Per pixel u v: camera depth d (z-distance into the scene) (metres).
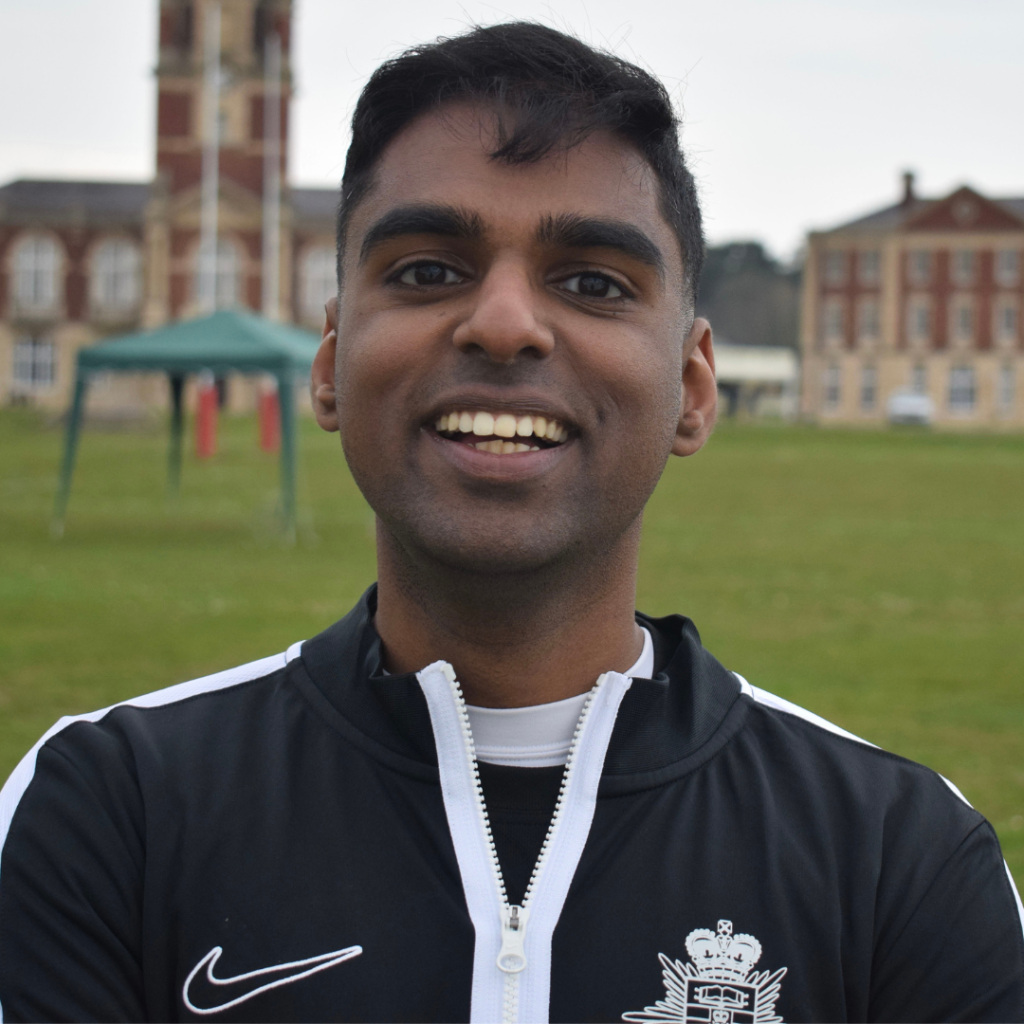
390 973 1.30
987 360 69.00
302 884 1.35
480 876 1.35
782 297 101.94
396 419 1.34
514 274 1.33
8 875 1.36
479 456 1.30
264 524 15.84
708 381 1.61
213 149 37.62
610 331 1.35
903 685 7.18
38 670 6.96
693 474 26.67
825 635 8.81
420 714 1.40
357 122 1.45
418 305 1.36
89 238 59.25
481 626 1.39
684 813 1.40
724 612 9.73
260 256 56.91
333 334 1.61
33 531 14.62
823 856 1.38
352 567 12.27
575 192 1.35
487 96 1.37
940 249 69.06
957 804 1.47
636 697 1.41
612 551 1.43
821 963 1.33
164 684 6.71
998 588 11.49
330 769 1.42
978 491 24.20
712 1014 1.30
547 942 1.31
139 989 1.35
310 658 1.54
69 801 1.39
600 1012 1.29
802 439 42.12
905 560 13.51
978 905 1.39
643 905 1.34
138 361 14.63
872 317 70.38
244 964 1.32
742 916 1.34
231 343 14.75
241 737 1.46
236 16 56.06
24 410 53.50
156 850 1.38
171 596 10.03
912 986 1.36
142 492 20.30
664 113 1.40
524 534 1.30
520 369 1.30
